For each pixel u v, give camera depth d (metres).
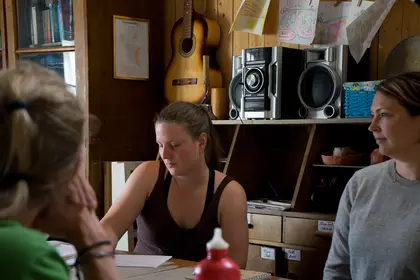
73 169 0.79
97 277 0.96
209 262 0.81
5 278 0.68
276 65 2.82
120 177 3.26
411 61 2.64
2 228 0.73
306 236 2.56
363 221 1.56
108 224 1.83
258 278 1.43
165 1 3.72
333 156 2.62
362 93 2.53
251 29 3.16
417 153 1.49
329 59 2.70
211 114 3.17
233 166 2.94
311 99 2.78
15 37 3.59
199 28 3.38
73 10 3.32
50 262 0.72
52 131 0.75
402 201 1.50
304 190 2.69
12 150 0.73
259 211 2.72
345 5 2.92
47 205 0.82
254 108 2.89
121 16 3.46
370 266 1.52
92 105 3.31
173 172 1.82
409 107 1.45
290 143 3.18
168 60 3.72
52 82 0.79
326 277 1.67
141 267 1.57
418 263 1.42
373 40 2.88
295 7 3.06
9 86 0.75
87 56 3.28
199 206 1.87
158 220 1.90
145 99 3.63
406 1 2.78
